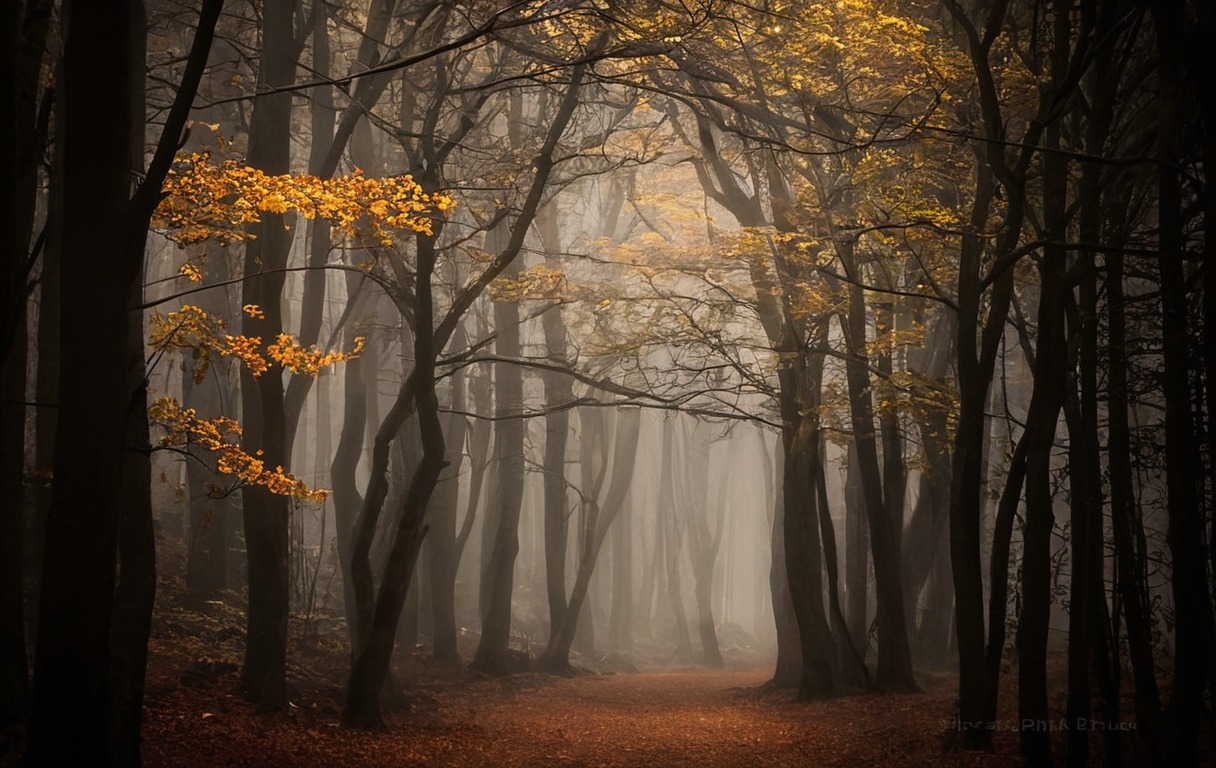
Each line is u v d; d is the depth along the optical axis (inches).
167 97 981.8
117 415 383.9
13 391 499.8
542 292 876.6
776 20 720.3
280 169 686.5
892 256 760.3
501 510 1197.7
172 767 471.5
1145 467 602.2
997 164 518.0
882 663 895.7
